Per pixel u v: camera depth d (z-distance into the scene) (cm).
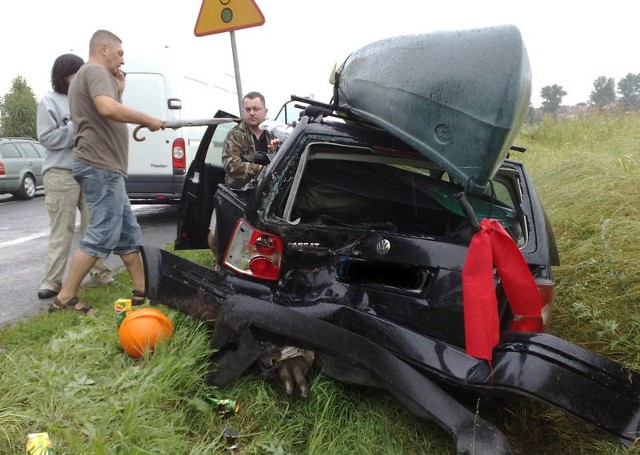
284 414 269
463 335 270
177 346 288
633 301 351
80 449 219
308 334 254
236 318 259
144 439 231
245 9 495
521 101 224
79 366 290
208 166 486
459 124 235
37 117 439
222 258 327
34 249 718
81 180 388
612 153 674
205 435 255
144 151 853
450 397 244
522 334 256
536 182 591
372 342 258
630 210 440
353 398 286
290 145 301
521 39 225
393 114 266
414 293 279
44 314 396
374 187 322
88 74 372
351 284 284
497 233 243
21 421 237
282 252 286
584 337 356
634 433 227
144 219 970
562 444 282
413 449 267
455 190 327
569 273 395
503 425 296
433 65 246
